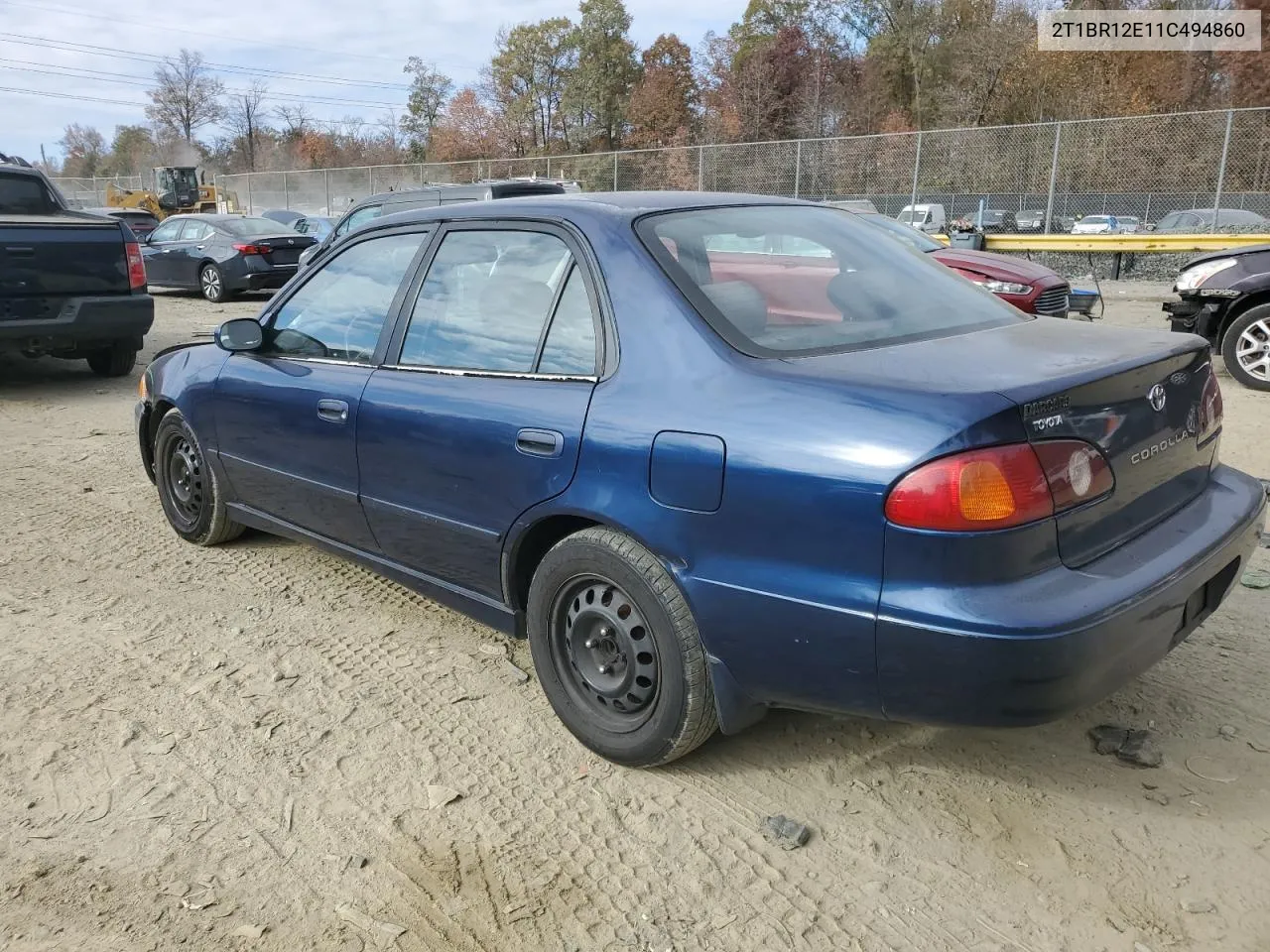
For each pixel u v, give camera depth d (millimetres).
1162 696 3244
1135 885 2418
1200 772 2846
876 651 2295
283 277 16828
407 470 3395
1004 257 10266
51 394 8891
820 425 2350
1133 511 2521
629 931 2330
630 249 2900
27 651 3768
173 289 17703
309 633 3934
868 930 2309
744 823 2705
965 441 2166
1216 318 8453
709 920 2355
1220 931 2268
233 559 4730
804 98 54719
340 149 82688
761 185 22625
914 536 2197
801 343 2713
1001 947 2248
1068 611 2178
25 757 3064
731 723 2707
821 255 3186
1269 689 3270
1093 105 40750
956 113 47156
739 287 2873
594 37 66000
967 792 2799
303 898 2453
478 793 2865
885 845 2598
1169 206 19078
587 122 66688
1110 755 2947
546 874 2527
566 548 2898
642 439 2645
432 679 3549
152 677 3566
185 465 4816
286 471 4039
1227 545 2650
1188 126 18609
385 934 2334
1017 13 45688
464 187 11977
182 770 2996
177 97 81125
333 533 3943
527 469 2943
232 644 3836
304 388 3852
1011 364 2494
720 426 2496
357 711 3330
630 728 2887
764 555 2439
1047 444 2252
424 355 3449
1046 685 2180
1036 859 2521
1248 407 7539
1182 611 2531
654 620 2705
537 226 3182
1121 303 15969
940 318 3029
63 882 2512
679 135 60250
